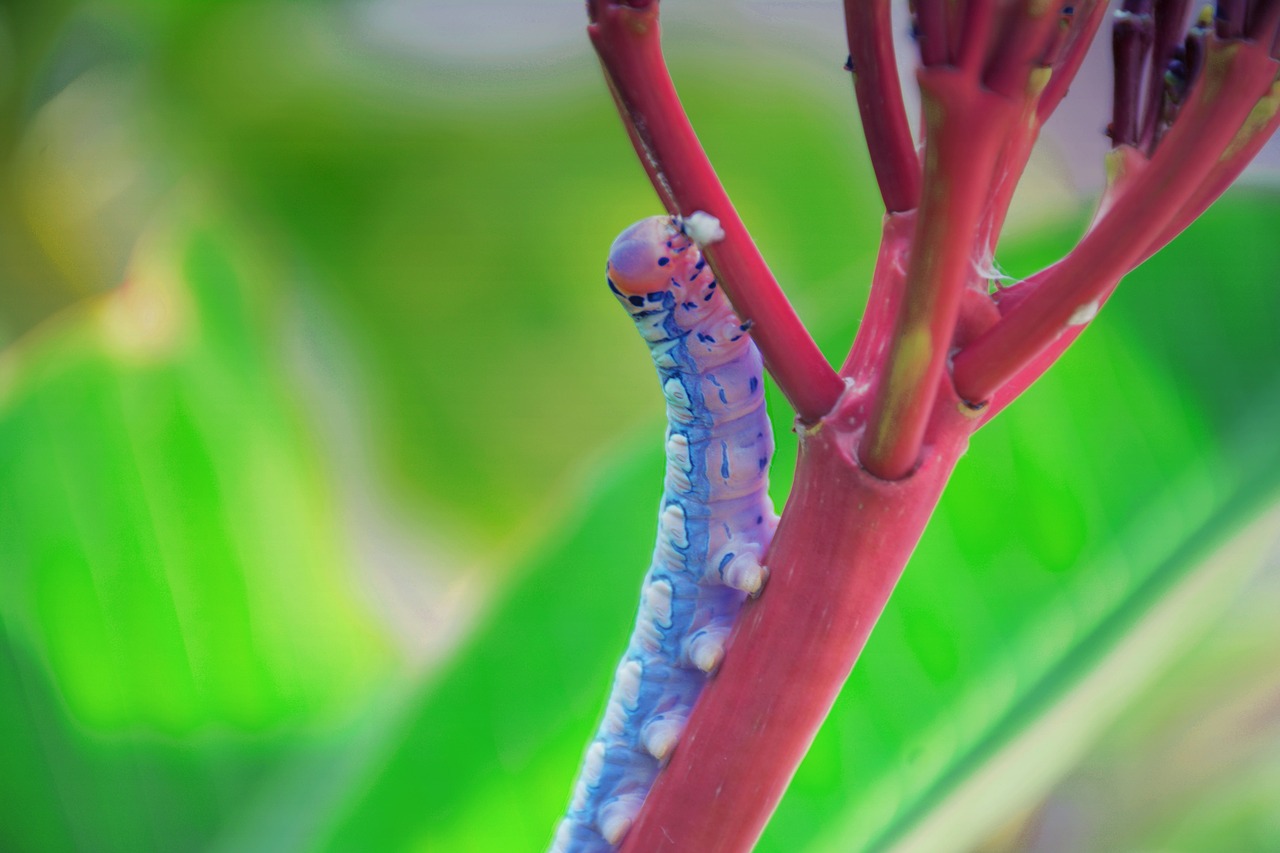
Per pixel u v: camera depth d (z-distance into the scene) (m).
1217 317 0.39
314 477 0.48
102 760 0.43
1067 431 0.39
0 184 0.65
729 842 0.32
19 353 0.63
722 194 0.31
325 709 0.45
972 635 0.38
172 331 0.46
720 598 0.33
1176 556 0.37
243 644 0.45
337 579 0.47
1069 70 0.31
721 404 0.33
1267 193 0.39
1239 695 0.51
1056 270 0.31
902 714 0.38
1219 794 0.51
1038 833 0.50
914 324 0.31
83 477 0.44
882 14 0.31
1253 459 0.38
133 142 0.68
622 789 0.34
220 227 0.48
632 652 0.34
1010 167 0.31
